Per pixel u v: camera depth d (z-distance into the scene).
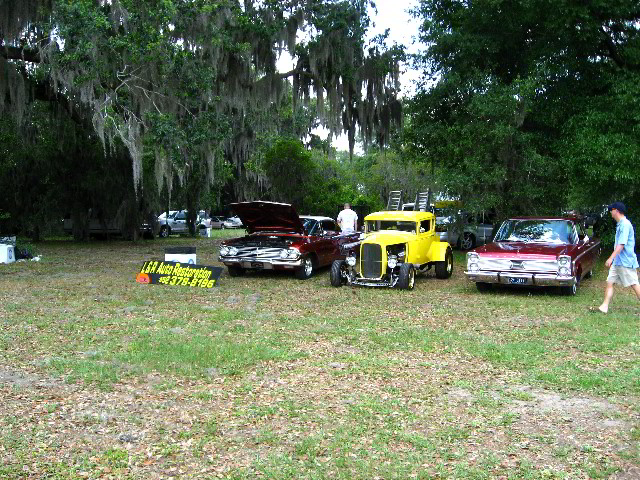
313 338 8.30
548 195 18.78
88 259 19.39
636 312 10.16
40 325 9.01
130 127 17.34
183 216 36.50
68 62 16.44
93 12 15.71
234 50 18.67
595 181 17.27
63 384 6.18
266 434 4.84
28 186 26.00
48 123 24.92
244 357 7.17
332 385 6.16
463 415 5.30
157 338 8.15
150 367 6.74
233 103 21.14
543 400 5.71
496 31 19.31
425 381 6.30
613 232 18.56
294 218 15.14
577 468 4.25
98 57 16.62
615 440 4.74
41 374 6.53
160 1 16.30
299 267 14.41
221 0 17.95
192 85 17.28
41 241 27.44
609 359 7.14
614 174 16.23
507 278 11.84
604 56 19.45
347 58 21.67
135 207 26.48
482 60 19.88
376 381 6.30
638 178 16.22
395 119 23.48
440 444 4.68
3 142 24.14
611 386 6.05
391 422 5.13
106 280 14.27
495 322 9.41
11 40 17.56
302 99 23.38
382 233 13.71
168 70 16.83
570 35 18.00
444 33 19.31
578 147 16.97
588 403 5.62
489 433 4.89
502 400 5.69
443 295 12.20
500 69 20.36
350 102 23.38
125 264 17.89
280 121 37.44
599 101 17.59
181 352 7.35
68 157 25.38
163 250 23.11
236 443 4.70
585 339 8.13
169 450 4.55
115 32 17.06
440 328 8.94
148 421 5.16
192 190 29.80
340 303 11.23
